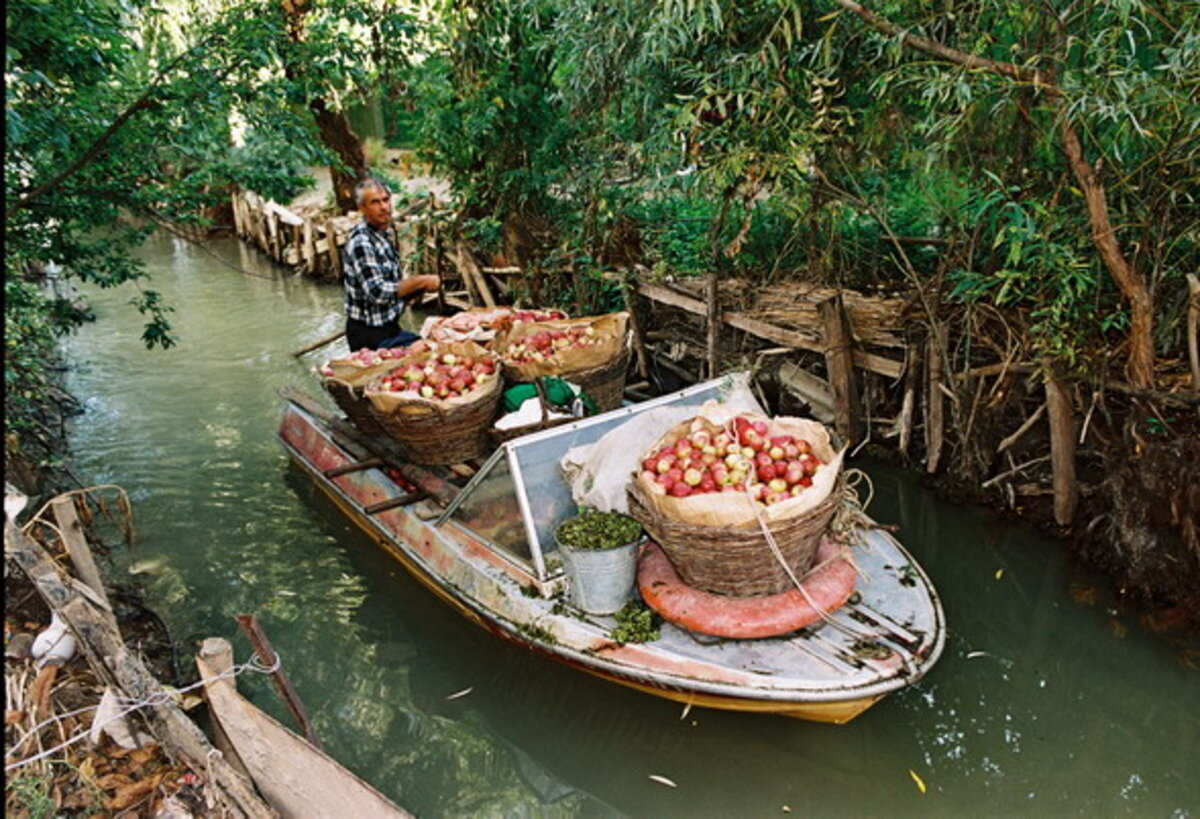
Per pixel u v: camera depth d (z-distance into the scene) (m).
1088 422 5.33
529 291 9.70
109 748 3.76
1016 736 4.26
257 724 3.47
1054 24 4.95
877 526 4.46
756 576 3.90
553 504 4.65
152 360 10.47
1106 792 3.93
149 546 6.23
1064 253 4.98
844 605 4.23
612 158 7.89
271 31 6.01
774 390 7.36
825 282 7.53
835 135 6.34
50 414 8.42
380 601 5.57
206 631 5.28
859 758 4.18
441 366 5.50
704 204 8.84
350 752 4.38
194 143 6.29
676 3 5.15
